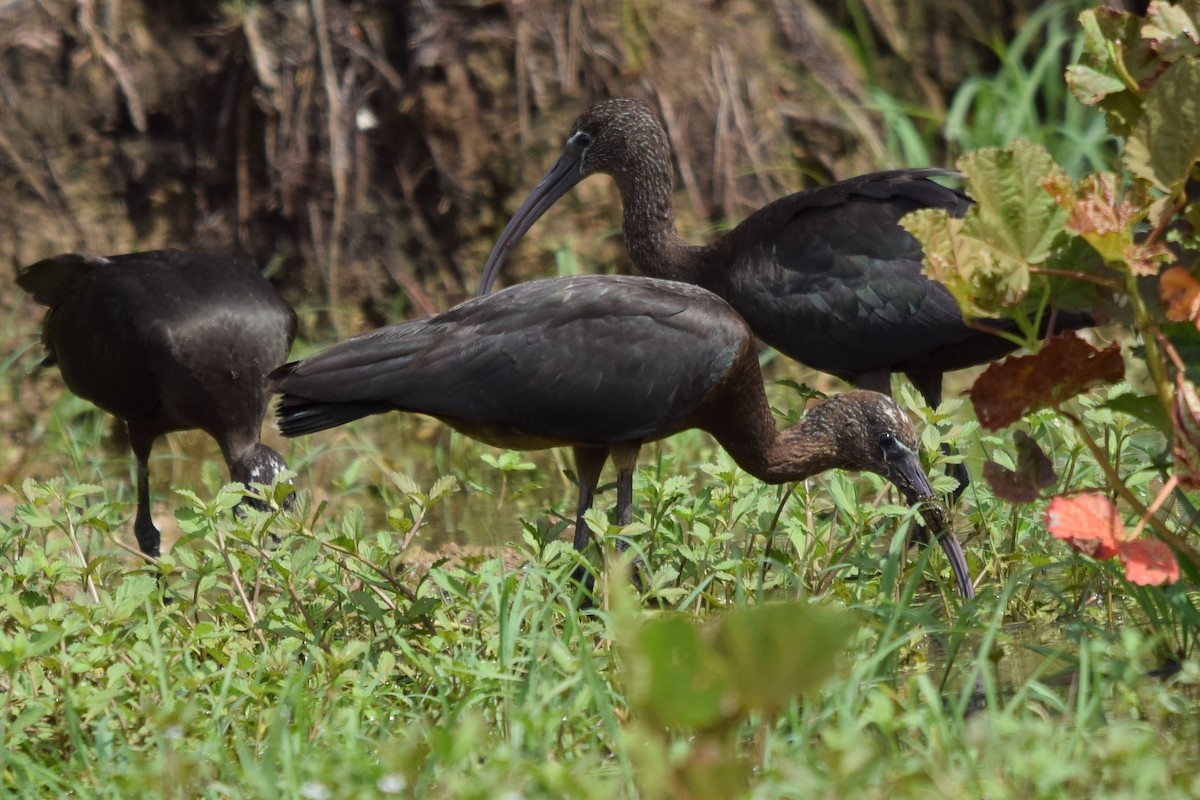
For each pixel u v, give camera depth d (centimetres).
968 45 2102
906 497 1089
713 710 534
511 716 722
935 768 636
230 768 691
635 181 1441
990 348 1235
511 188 1927
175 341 1338
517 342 1037
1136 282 790
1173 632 852
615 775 684
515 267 1923
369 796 620
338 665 807
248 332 1367
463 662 791
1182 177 788
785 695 527
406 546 959
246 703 783
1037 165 776
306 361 1048
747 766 563
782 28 2023
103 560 941
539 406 1045
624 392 1048
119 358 1359
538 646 830
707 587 973
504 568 977
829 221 1255
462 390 1040
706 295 1092
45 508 991
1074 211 751
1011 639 912
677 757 602
